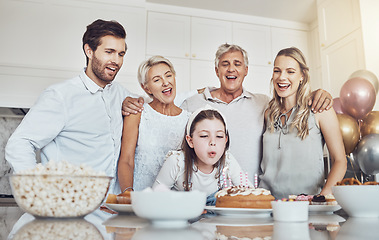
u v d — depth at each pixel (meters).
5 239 0.39
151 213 0.53
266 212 0.78
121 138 1.70
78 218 0.61
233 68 2.16
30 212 0.58
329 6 2.94
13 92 2.54
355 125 2.00
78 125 1.52
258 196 0.87
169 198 0.53
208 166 1.26
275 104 1.87
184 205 0.53
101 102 1.60
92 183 0.60
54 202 0.58
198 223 0.59
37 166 0.63
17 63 2.56
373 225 0.56
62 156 1.50
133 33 2.79
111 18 2.76
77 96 1.54
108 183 0.65
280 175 1.70
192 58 3.07
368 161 1.89
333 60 2.89
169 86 1.90
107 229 0.48
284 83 1.87
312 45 3.37
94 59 1.70
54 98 1.46
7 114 2.61
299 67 1.90
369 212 0.70
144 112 1.77
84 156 1.53
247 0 3.02
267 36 3.29
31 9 2.63
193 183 1.26
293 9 3.19
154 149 1.72
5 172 2.77
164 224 0.55
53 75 2.60
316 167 1.66
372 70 2.52
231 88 2.15
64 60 2.63
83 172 0.63
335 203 0.92
